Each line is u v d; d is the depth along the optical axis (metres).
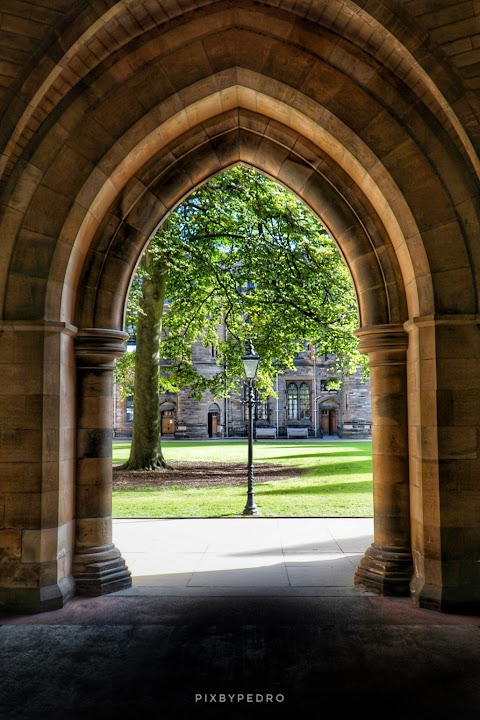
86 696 4.16
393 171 6.22
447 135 6.15
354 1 5.68
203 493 14.33
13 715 3.91
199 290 17.58
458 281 6.09
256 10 6.32
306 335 17.44
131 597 6.40
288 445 34.69
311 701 4.07
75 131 6.31
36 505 6.05
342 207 6.96
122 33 6.15
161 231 14.24
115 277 6.89
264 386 21.41
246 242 15.95
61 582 6.23
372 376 6.88
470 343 6.05
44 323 6.13
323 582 6.93
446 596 5.84
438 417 5.99
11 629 5.45
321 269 16.20
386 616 5.73
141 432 18.31
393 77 6.23
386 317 6.76
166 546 8.95
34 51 5.80
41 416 6.11
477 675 4.46
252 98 6.71
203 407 47.88
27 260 6.22
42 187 6.25
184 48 6.39
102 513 6.79
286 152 7.10
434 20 5.68
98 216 6.69
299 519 11.09
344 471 18.44
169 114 6.45
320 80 6.35
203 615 5.79
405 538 6.57
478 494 5.96
